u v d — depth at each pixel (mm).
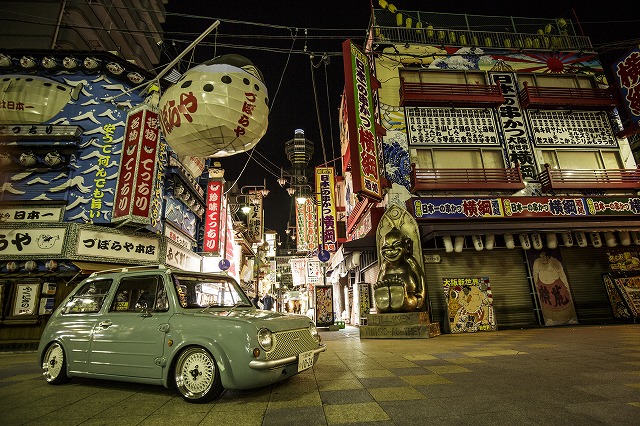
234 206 25031
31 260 9805
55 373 4672
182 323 3992
